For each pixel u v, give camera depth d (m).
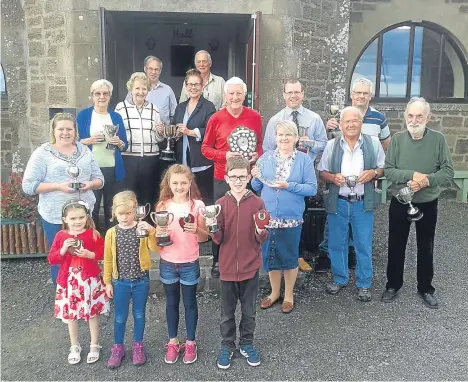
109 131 3.99
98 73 5.24
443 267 4.90
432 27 7.74
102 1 5.12
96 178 3.74
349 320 3.79
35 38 5.52
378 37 7.71
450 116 7.71
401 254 4.07
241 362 3.22
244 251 3.13
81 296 3.13
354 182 3.92
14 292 4.24
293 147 3.83
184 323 3.72
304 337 3.53
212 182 4.68
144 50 8.05
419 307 4.02
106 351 3.36
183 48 8.12
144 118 4.46
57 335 3.57
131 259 3.12
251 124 4.05
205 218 3.07
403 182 3.88
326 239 4.73
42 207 3.62
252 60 5.27
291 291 3.93
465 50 7.74
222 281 3.16
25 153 6.28
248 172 3.15
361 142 4.02
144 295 3.20
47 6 5.32
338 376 3.07
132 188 4.53
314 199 5.13
